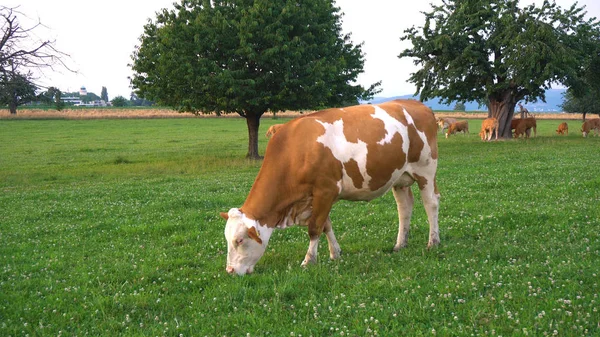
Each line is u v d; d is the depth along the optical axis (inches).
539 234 307.9
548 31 1213.1
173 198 527.5
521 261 250.5
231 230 258.5
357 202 474.3
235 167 878.4
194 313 207.6
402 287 219.9
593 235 294.8
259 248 264.8
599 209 363.3
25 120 3029.0
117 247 339.3
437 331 175.5
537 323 172.4
